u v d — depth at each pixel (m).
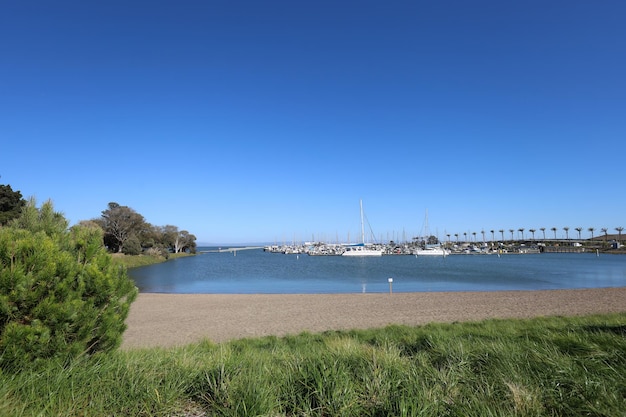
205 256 150.62
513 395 3.18
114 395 3.32
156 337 14.38
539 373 3.78
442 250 131.88
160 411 3.17
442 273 59.91
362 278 51.94
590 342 5.11
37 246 3.99
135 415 3.12
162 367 4.04
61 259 4.07
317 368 3.81
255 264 94.19
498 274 56.97
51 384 3.36
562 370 3.77
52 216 5.27
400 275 56.47
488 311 19.34
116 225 91.19
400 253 143.00
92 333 4.25
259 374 3.81
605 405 3.09
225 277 55.69
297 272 66.12
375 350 4.52
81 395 3.29
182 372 3.87
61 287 3.95
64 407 3.10
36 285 3.89
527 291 29.95
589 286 39.03
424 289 36.88
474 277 51.72
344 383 3.41
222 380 3.58
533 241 189.88
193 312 21.05
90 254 4.71
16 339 3.54
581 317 13.47
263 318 18.52
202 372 3.87
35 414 2.94
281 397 3.42
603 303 21.91
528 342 5.43
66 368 3.67
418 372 3.84
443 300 24.48
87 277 4.32
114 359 4.14
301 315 19.17
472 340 7.12
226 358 4.45
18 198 44.94
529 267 74.44
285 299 26.42
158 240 113.12
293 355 4.74
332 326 15.88
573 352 4.75
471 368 4.23
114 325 4.53
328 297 27.28
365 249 133.38
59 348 3.80
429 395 3.22
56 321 3.82
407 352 6.14
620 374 3.75
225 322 17.59
